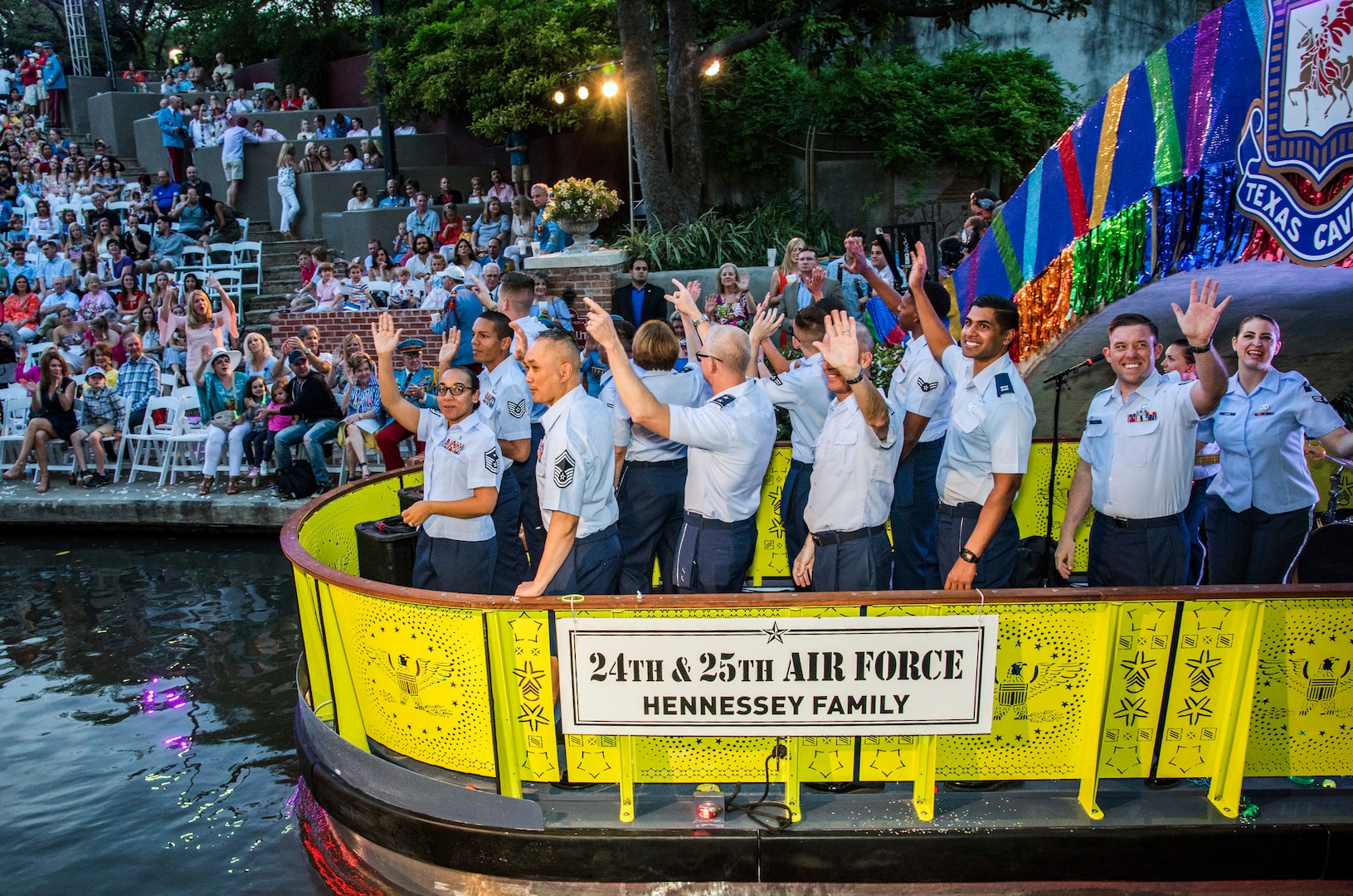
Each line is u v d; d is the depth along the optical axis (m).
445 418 4.50
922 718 3.52
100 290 14.25
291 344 9.69
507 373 5.27
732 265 9.22
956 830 3.59
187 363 11.62
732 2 13.27
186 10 31.70
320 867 4.37
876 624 3.45
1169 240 4.28
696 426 3.91
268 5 23.84
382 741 4.06
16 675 6.56
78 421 10.84
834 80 14.32
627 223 14.80
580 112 14.52
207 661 6.70
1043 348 5.05
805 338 4.79
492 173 16.38
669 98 13.02
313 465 9.52
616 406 4.77
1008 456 3.69
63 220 17.55
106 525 9.86
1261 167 3.83
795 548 4.98
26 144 21.09
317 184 17.00
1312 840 3.52
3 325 13.61
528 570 5.54
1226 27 3.95
